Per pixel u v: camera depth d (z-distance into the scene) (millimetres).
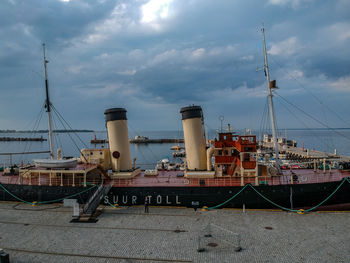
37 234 16438
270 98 25766
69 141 182875
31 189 23359
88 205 19688
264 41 26406
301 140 162125
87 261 12953
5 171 28562
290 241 14820
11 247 14617
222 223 17781
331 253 13344
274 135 25344
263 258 12875
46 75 26703
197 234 16016
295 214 19453
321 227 16875
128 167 26672
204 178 23281
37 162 23312
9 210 21547
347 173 23469
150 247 14336
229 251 13680
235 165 22844
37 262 12906
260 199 20297
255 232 16156
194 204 21047
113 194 22141
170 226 17406
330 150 95438
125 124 26688
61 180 22703
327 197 20000
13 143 159375
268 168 22859
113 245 14672
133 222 18266
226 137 23922
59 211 21141
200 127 25188
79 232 16672
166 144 148250
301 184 19922
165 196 21391
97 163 25219
